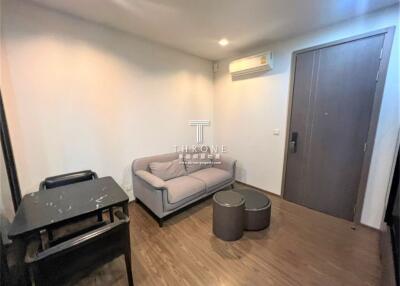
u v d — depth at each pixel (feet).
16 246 3.73
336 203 8.04
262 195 7.96
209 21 7.11
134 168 8.89
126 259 4.60
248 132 11.00
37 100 6.42
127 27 7.70
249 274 5.27
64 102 6.98
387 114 6.52
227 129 12.15
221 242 6.57
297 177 9.16
